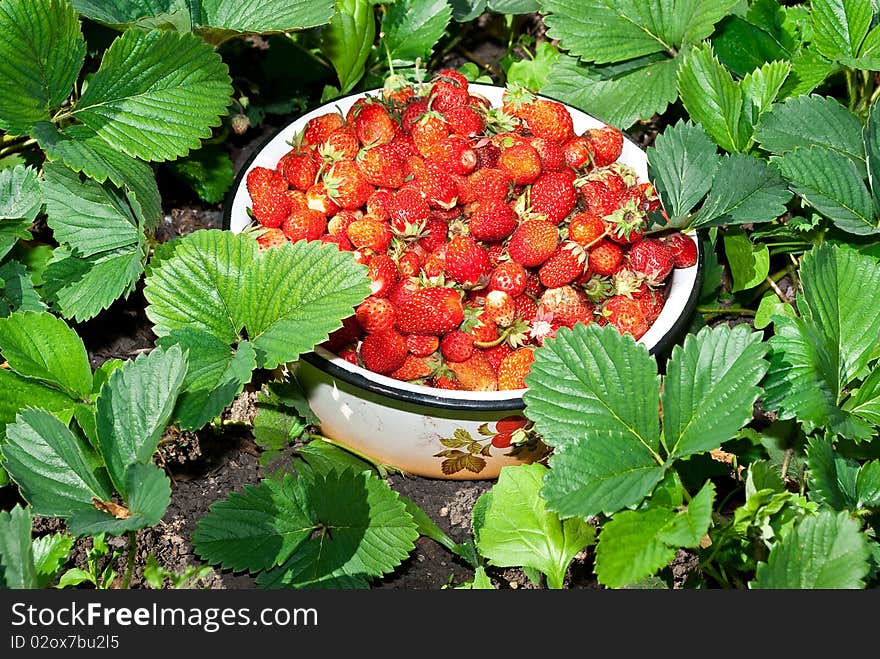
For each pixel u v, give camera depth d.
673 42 0.82
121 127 0.71
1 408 0.65
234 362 0.64
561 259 0.70
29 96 0.69
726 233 0.77
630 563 0.58
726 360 0.61
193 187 0.83
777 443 0.72
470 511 0.73
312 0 0.76
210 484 0.73
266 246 0.70
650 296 0.71
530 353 0.68
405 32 0.86
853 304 0.68
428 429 0.67
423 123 0.72
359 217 0.72
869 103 0.82
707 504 0.59
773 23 0.84
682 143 0.74
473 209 0.71
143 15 0.76
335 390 0.68
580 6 0.82
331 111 0.75
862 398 0.67
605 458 0.61
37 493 0.60
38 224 0.81
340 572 0.66
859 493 0.65
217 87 0.73
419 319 0.67
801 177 0.73
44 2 0.67
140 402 0.61
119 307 0.80
